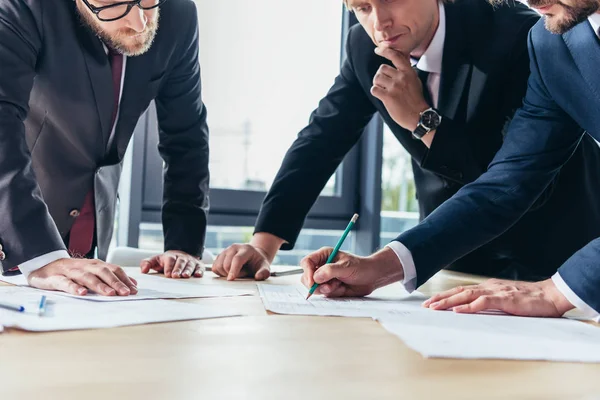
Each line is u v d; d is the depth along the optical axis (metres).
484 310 0.94
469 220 1.16
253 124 2.63
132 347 0.63
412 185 2.86
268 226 1.55
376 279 1.09
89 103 1.36
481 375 0.55
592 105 1.04
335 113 1.66
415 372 0.56
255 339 0.68
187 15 1.51
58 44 1.28
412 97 1.42
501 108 1.38
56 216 1.47
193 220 1.61
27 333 0.68
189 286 1.17
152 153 2.47
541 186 1.18
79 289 0.96
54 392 0.46
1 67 1.17
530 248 1.53
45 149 1.41
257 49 2.62
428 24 1.38
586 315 0.92
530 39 1.18
